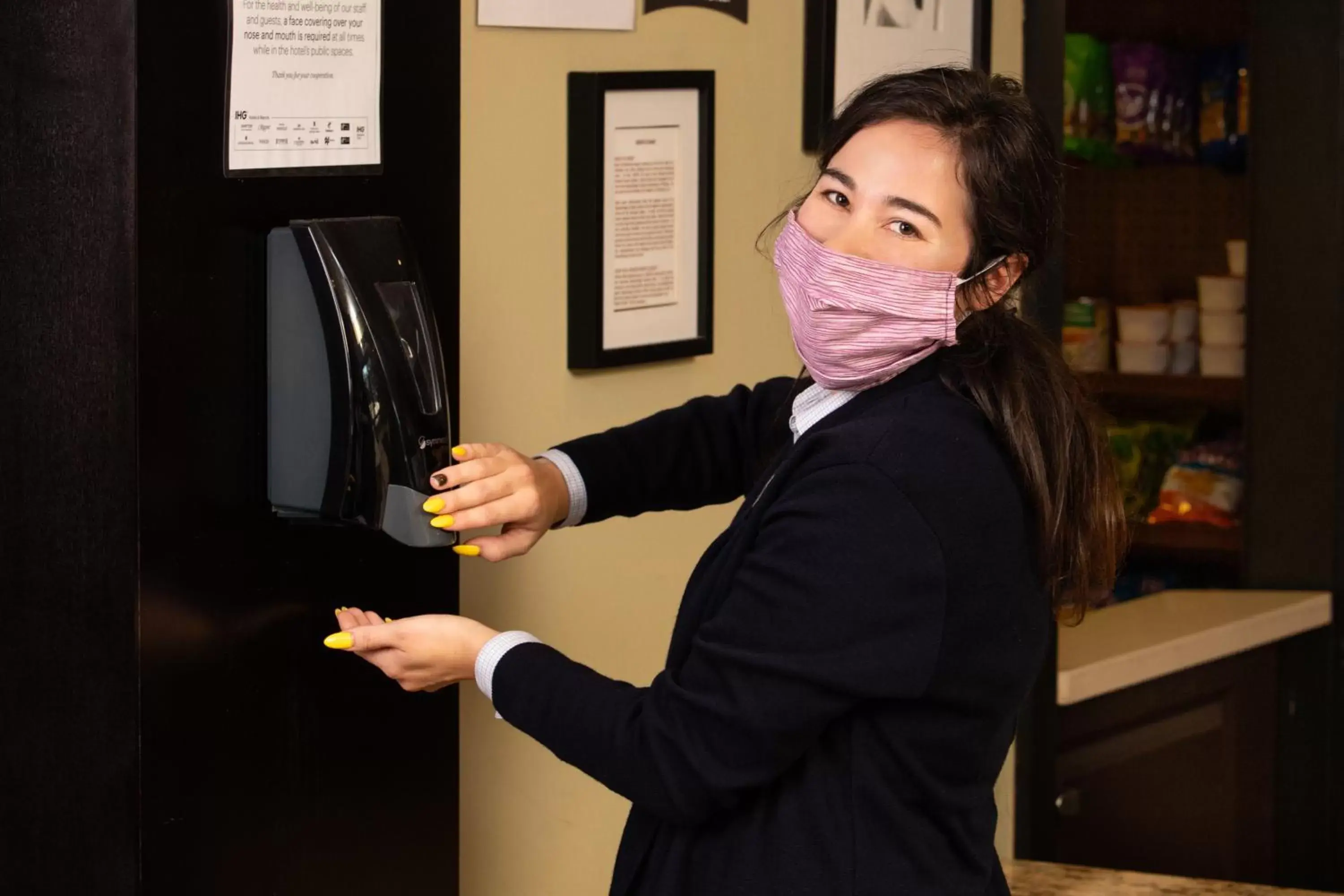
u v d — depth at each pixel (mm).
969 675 1407
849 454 1373
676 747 1389
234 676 1515
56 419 1408
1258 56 3465
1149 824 3383
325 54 1537
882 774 1434
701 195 2428
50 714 1444
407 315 1514
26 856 1470
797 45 2615
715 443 1836
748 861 1451
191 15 1402
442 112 1689
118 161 1358
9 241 1403
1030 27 3090
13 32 1383
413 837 1766
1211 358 3660
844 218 1441
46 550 1427
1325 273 3469
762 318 2625
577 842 2400
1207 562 3762
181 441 1429
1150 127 3654
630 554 2455
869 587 1349
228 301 1472
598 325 2270
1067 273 3803
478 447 1603
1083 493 1467
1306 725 3543
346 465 1472
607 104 2248
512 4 2127
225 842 1518
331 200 1568
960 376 1451
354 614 1539
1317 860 3541
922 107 1410
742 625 1390
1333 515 3539
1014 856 3139
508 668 1448
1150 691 3338
